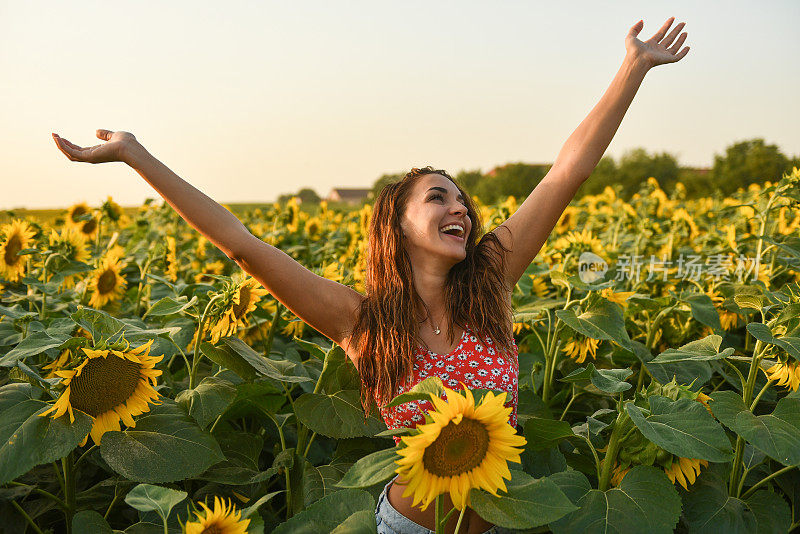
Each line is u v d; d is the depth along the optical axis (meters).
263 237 6.94
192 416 2.54
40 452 2.08
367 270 2.38
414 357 2.20
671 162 42.56
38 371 2.72
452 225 2.26
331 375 2.87
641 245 6.09
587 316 3.02
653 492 2.12
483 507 1.75
